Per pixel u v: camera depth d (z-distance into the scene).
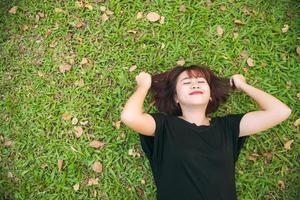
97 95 2.75
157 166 2.28
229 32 2.79
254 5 2.83
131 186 2.62
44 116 2.74
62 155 2.68
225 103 2.64
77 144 2.68
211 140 2.27
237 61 2.75
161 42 2.79
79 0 2.90
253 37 2.78
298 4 2.81
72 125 2.71
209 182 2.18
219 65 2.73
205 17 2.81
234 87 2.47
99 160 2.65
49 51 2.83
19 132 2.73
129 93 2.72
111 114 2.71
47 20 2.88
